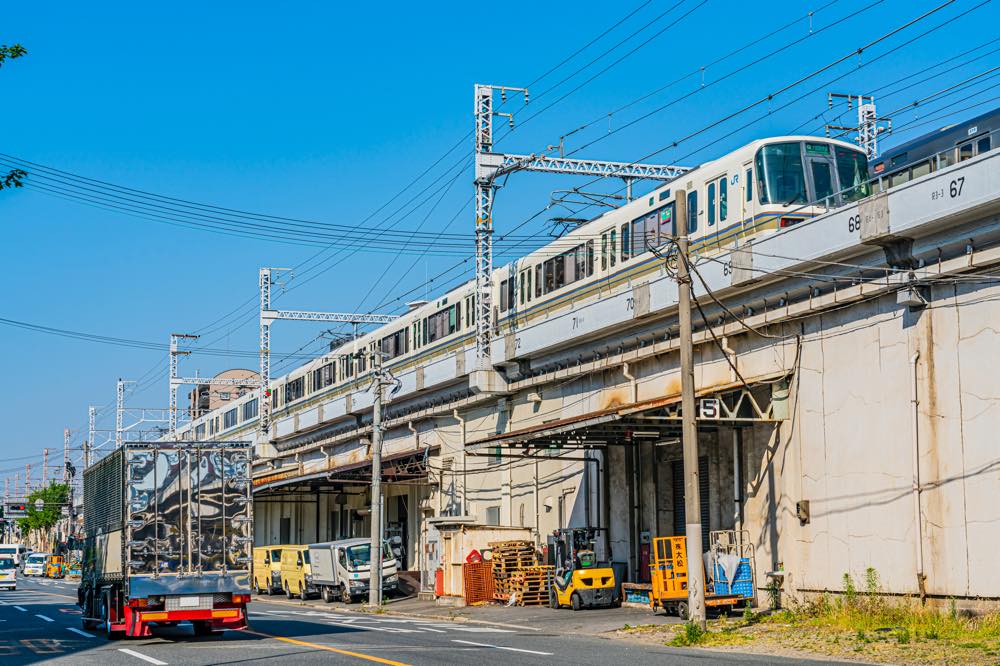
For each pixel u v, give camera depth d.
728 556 29.52
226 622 24.67
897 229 25.38
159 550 23.95
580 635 26.89
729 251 31.11
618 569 36.31
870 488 26.97
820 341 29.03
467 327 50.97
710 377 33.62
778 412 30.06
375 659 18.86
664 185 35.62
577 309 39.41
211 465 24.52
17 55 20.55
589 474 40.47
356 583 46.19
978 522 23.89
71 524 114.88
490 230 46.28
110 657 20.31
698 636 23.33
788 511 29.77
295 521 79.56
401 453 55.94
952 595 24.39
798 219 30.59
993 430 23.72
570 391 42.31
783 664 17.94
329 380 71.06
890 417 26.48
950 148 28.12
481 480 49.94
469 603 40.72
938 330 25.27
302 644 22.50
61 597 55.78
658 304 34.34
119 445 24.78
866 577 26.84
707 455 34.44
